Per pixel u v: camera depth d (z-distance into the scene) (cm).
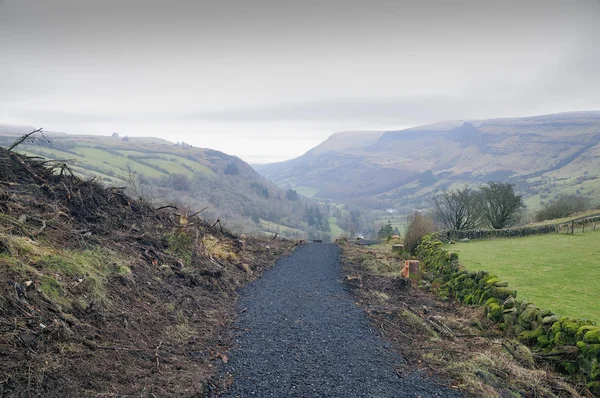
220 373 491
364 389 468
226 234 1480
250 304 831
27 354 379
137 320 569
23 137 809
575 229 2256
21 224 604
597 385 454
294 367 522
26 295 450
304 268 1298
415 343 630
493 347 605
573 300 789
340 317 752
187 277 838
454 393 464
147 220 1003
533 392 464
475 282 880
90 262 625
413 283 1116
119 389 397
